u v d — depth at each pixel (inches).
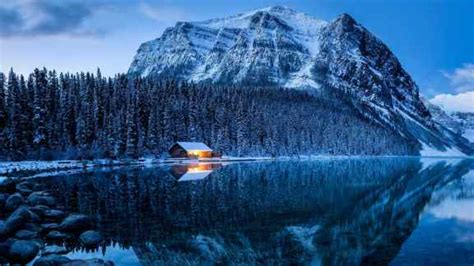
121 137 4151.1
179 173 2839.6
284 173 2999.5
